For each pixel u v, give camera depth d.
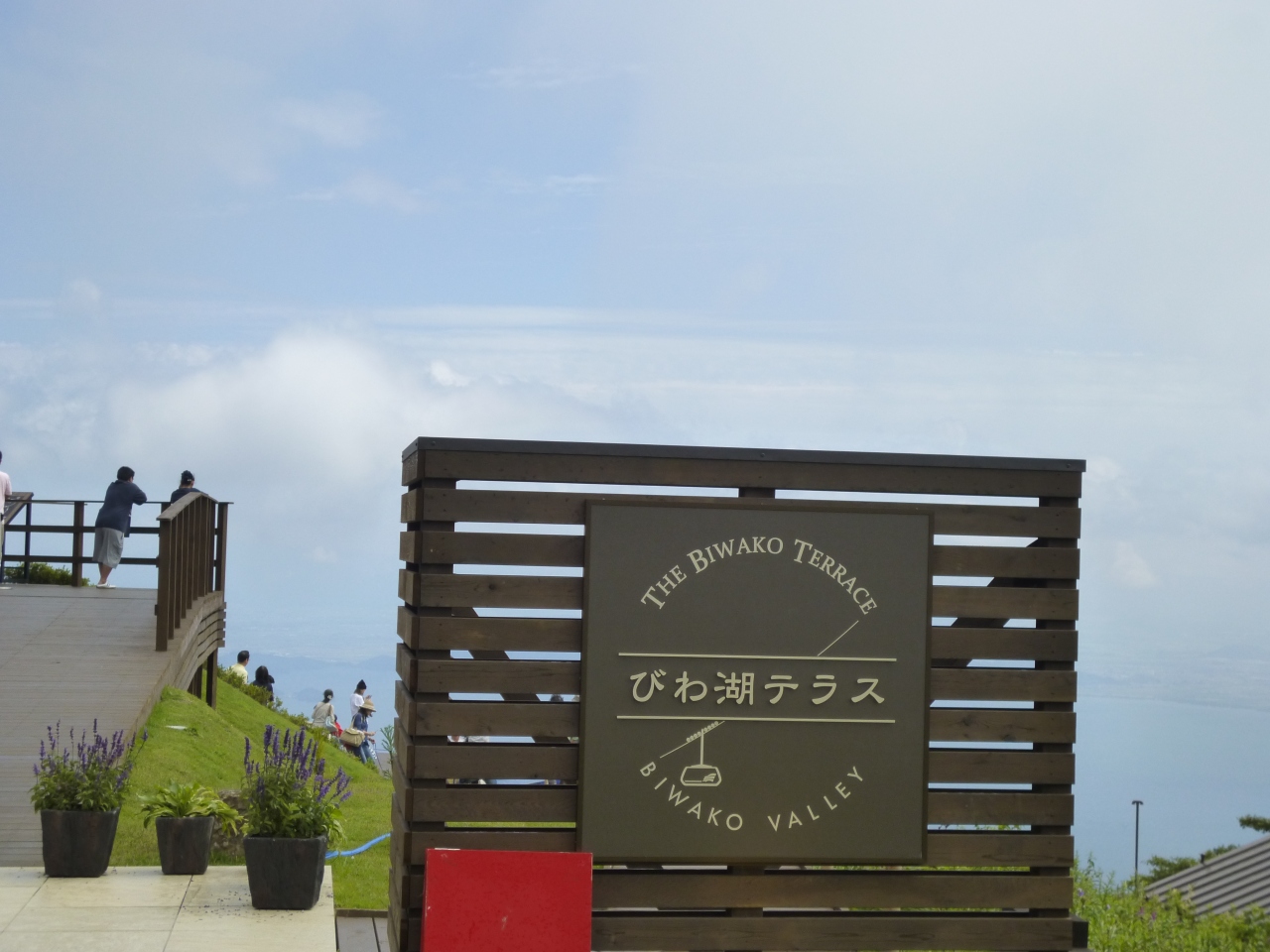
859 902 6.35
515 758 6.14
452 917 5.45
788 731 6.23
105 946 6.34
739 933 6.23
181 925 6.72
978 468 6.55
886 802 6.29
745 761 6.19
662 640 6.16
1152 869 20.67
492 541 6.17
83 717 10.89
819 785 6.24
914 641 6.35
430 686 6.10
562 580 6.20
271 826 7.16
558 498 6.21
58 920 6.76
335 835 7.48
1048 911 6.52
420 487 6.23
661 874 6.19
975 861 6.44
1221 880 17.77
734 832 6.16
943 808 6.45
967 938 6.43
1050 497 6.62
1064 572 6.59
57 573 19.45
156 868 8.01
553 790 6.16
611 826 6.07
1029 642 6.54
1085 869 11.25
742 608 6.23
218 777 10.92
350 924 7.45
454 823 6.90
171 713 12.18
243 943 6.45
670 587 6.19
